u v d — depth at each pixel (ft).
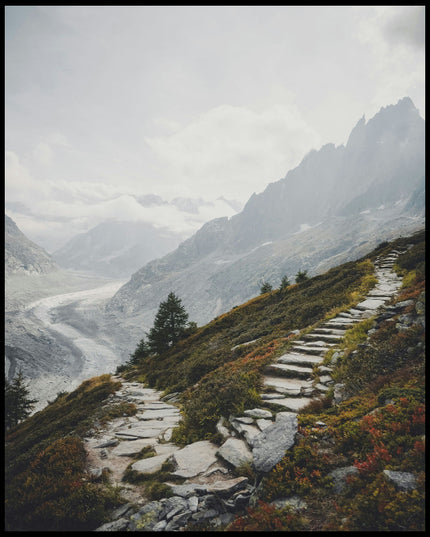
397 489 13.74
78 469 23.09
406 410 18.84
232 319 99.96
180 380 55.88
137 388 62.49
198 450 23.73
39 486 20.98
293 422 22.27
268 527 14.23
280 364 36.68
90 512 17.99
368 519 13.05
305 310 61.46
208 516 16.57
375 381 25.70
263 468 18.39
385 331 34.42
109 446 28.09
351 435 18.95
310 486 16.29
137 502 18.97
